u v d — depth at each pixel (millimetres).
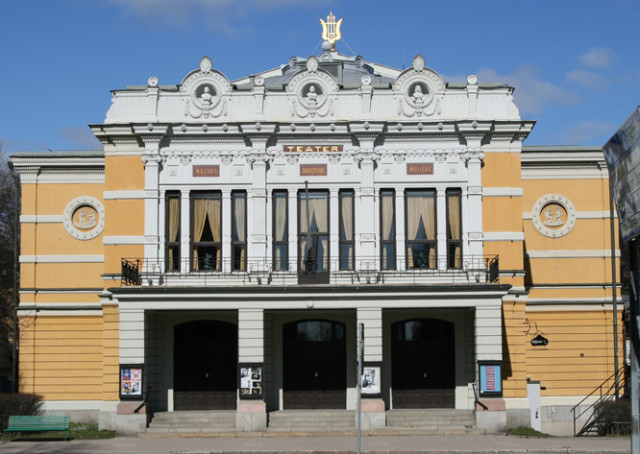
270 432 29969
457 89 32812
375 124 32188
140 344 30703
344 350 33312
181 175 32750
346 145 32719
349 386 33094
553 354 35625
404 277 31828
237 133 32500
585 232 36438
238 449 26656
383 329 33188
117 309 32281
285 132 32500
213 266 32594
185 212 32625
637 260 17344
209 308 30797
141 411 30469
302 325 33438
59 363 35594
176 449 26922
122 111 32969
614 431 31016
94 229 36469
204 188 32719
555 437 29562
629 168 16859
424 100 32750
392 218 32625
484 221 32531
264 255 32188
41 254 36312
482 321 30516
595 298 35938
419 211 32688
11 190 45938
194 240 32656
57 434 30578
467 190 32406
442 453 25875
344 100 32812
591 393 35250
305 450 26234
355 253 32281
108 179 32906
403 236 32375
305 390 33125
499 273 32219
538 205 36469
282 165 32719
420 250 32531
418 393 33000
